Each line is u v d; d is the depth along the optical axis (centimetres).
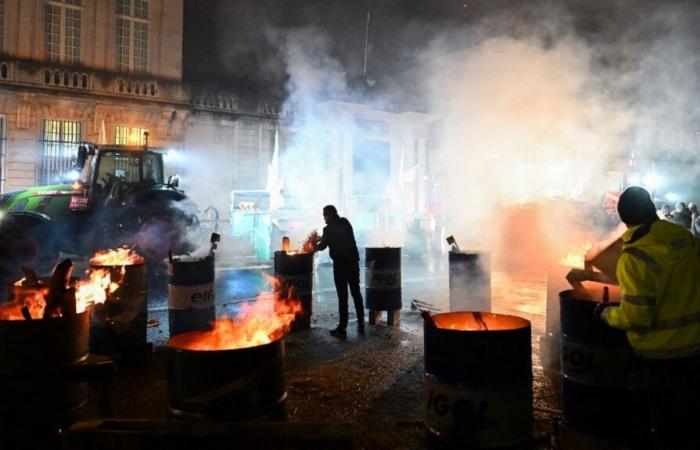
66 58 1902
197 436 242
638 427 312
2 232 978
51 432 309
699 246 270
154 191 1105
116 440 244
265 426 250
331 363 516
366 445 338
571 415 333
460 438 289
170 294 580
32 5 1831
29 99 1766
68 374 310
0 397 303
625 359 312
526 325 309
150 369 501
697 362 255
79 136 1880
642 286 255
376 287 678
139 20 2034
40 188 1145
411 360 525
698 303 258
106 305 498
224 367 267
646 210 269
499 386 284
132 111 1950
